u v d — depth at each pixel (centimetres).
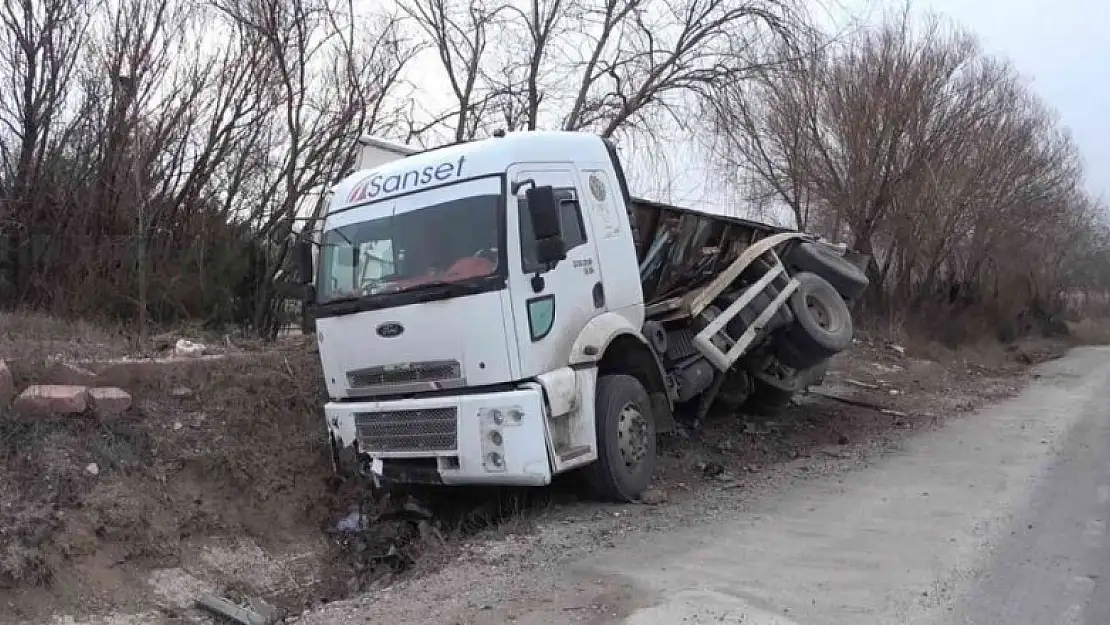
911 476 869
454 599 535
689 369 930
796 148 2502
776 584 531
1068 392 1723
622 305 785
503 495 792
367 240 732
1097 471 866
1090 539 625
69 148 1355
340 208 767
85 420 740
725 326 977
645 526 677
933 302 2977
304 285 780
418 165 737
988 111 2833
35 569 598
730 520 698
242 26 1442
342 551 746
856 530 661
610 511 727
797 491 814
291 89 1414
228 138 1490
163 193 1388
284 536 752
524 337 662
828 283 1141
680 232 995
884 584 531
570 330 712
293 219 1382
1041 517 688
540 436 652
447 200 700
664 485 843
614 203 801
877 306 2659
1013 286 3731
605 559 592
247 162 1511
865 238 2586
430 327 671
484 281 655
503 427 653
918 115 2525
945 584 530
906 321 2664
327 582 702
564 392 683
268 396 877
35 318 1098
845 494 793
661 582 537
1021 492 776
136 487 706
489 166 693
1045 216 3491
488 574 579
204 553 693
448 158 719
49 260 1277
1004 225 3189
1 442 672
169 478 738
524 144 716
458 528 740
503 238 666
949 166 2666
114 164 1335
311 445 848
